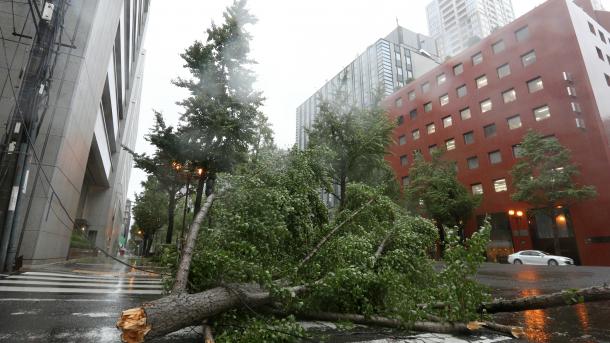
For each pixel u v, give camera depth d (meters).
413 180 32.00
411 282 5.25
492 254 29.42
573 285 8.62
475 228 31.45
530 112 29.28
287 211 5.04
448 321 3.88
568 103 26.56
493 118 32.41
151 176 19.97
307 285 3.97
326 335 3.59
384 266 4.81
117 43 25.38
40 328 3.66
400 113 43.78
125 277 9.76
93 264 16.12
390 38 93.62
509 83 31.52
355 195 7.07
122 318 2.63
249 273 3.90
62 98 12.88
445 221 29.31
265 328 3.23
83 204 32.25
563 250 25.25
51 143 12.27
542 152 24.38
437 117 38.56
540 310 5.11
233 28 15.66
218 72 15.52
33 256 11.16
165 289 4.14
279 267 4.75
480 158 32.97
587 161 24.62
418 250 5.78
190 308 2.98
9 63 11.73
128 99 41.19
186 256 3.98
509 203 29.55
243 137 15.13
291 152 6.56
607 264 22.61
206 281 3.89
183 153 14.94
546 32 29.31
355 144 13.65
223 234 4.51
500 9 127.31
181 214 34.47
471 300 3.95
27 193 11.41
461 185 30.47
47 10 9.91
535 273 12.80
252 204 4.88
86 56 13.89
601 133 24.58
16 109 9.52
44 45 9.92
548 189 23.81
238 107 15.09
